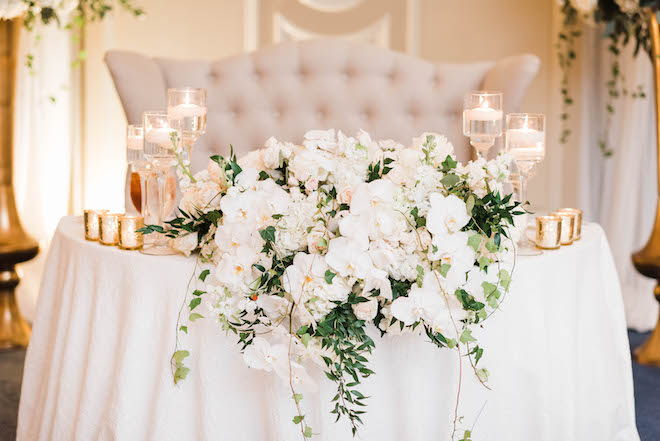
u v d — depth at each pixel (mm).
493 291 1663
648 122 3977
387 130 3533
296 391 1787
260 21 4598
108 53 3305
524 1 4367
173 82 3521
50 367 2090
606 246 2311
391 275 1648
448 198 1627
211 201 1754
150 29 4512
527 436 1882
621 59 4016
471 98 2080
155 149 1951
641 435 2727
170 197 2098
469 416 1803
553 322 1933
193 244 1807
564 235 2035
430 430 1807
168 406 1843
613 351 2244
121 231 1944
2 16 3232
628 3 3373
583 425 2086
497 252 1694
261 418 1831
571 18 3930
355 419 1776
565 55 4234
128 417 1869
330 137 1820
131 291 1883
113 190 4445
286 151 1778
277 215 1649
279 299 1668
